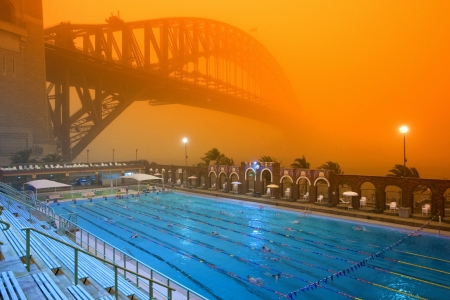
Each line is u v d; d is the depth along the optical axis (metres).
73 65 77.31
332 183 30.94
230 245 21.23
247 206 34.44
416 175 31.03
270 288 14.77
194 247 20.86
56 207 34.75
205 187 45.62
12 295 6.66
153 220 28.69
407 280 15.27
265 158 41.78
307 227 25.39
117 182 54.41
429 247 19.86
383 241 21.39
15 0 62.16
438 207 24.52
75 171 49.78
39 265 9.41
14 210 22.62
